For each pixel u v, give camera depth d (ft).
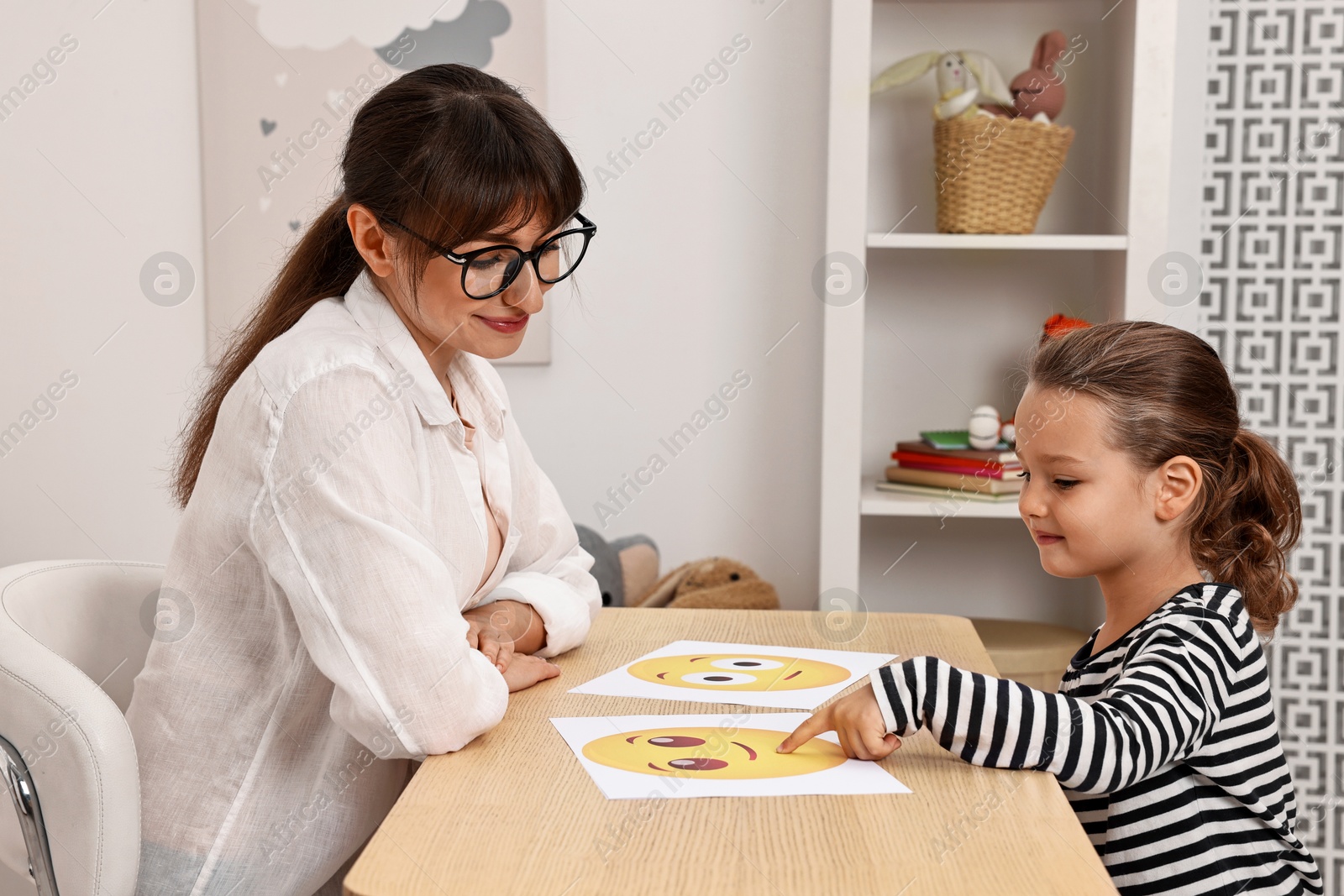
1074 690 3.30
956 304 7.45
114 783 3.04
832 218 6.52
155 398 7.71
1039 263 7.38
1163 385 3.17
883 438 7.57
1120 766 2.56
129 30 7.50
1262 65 6.79
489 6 7.38
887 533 7.66
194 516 3.31
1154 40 6.28
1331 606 6.86
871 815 2.34
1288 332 6.87
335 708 2.91
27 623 3.52
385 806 3.38
